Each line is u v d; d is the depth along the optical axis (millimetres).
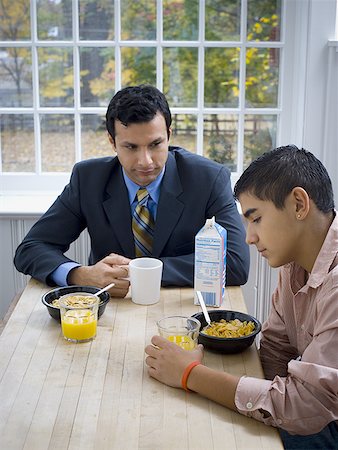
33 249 2000
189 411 1266
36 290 1887
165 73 2877
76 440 1169
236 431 1206
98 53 2854
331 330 1293
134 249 2051
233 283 1922
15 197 2934
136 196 2041
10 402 1289
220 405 1293
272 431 1214
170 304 1774
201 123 2906
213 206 2041
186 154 2137
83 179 2086
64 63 2865
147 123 1854
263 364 1729
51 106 2914
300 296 1497
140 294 1766
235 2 2805
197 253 1735
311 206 1373
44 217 2105
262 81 2889
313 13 2619
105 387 1348
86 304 1646
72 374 1399
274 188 1348
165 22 2824
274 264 1425
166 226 2020
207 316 1596
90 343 1546
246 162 2957
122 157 1922
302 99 2742
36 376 1391
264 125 2926
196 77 2877
